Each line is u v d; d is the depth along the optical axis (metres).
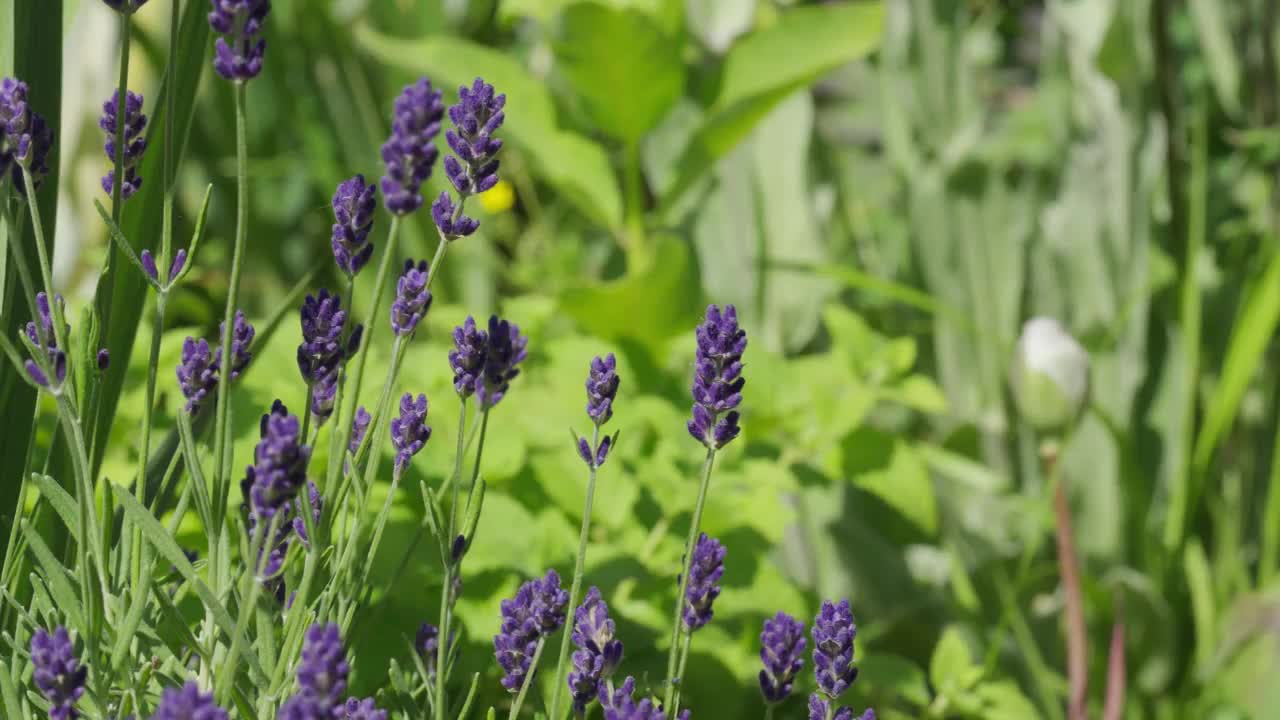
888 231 2.55
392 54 1.93
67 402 1.17
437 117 1.13
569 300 1.84
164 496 1.28
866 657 1.57
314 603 1.21
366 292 2.40
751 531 1.53
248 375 1.52
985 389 2.30
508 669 1.21
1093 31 2.22
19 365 1.16
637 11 1.75
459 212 1.17
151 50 2.39
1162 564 2.10
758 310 2.25
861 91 2.94
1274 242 2.20
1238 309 2.29
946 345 2.32
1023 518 2.22
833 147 2.68
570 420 1.56
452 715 1.25
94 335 1.21
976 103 2.44
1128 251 2.24
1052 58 2.47
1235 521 2.21
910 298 1.95
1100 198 2.28
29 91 1.31
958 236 2.34
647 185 2.58
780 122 2.27
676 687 1.21
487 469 1.49
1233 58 2.47
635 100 1.87
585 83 1.86
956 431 2.24
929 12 2.42
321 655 1.11
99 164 2.39
